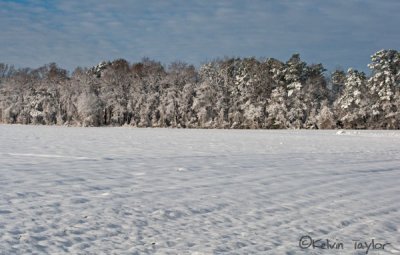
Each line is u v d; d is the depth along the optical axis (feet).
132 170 52.95
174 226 29.04
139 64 344.69
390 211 34.60
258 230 28.84
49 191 38.37
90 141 119.75
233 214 32.55
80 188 40.14
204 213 32.55
